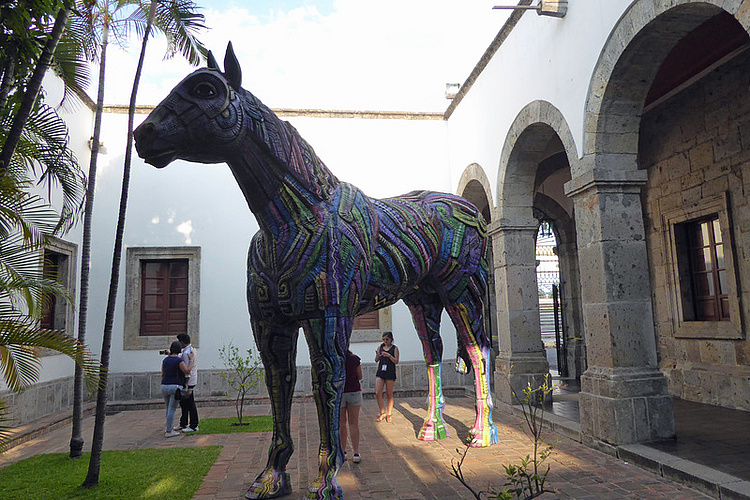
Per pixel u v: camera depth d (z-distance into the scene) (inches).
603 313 205.2
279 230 144.9
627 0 191.9
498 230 310.3
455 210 207.5
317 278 141.6
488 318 451.2
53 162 196.4
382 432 252.5
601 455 198.8
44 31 159.2
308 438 251.1
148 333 399.9
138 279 398.6
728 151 273.4
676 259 312.8
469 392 385.7
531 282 305.4
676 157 310.7
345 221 149.5
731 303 272.5
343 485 171.5
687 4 166.9
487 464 190.9
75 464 207.6
